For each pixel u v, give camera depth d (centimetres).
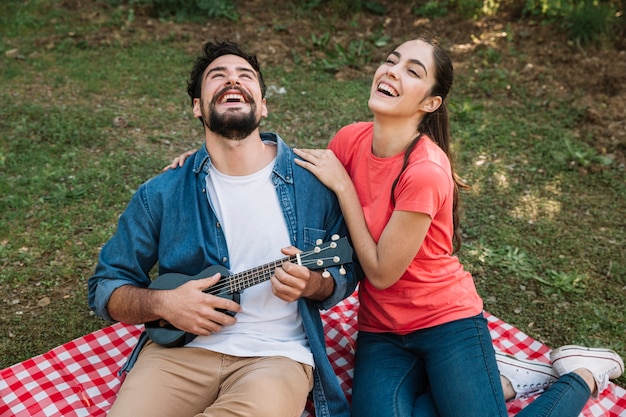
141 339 273
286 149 271
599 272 388
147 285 272
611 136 527
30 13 743
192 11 749
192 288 248
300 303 260
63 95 576
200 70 274
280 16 748
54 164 472
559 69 626
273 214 263
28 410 268
